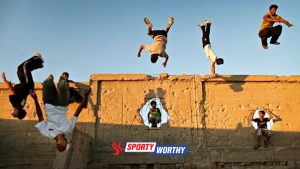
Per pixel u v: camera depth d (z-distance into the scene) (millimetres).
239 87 13266
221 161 12008
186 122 12656
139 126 12555
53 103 4258
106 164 11648
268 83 13320
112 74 13117
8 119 12438
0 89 12836
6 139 12156
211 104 13016
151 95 13023
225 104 13008
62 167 8648
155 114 12570
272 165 12031
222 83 13297
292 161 11969
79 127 12367
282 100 13102
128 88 13109
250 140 12500
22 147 12062
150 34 11383
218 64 12688
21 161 11586
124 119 12648
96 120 12555
